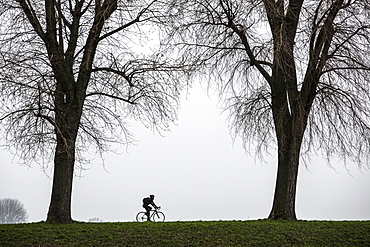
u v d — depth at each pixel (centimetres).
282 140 2600
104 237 2122
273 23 2620
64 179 2450
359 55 2456
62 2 2705
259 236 2178
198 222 2492
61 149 2386
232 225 2341
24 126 2381
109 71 2595
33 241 2038
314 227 2323
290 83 2577
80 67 2562
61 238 2094
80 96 2567
